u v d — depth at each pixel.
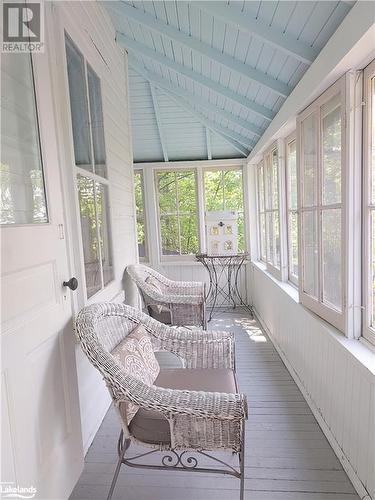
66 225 1.58
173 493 1.47
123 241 2.92
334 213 1.72
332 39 1.46
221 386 1.57
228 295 4.55
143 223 4.54
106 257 2.37
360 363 1.39
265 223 3.76
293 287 2.77
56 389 1.35
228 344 1.78
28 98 1.28
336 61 1.42
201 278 4.55
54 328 1.36
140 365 1.60
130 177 3.26
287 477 1.53
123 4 2.17
